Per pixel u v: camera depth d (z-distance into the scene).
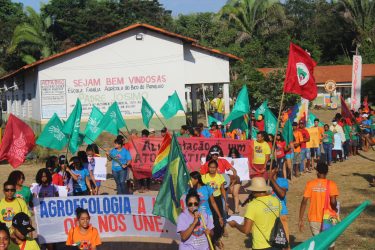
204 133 17.70
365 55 64.06
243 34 61.62
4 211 7.83
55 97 28.95
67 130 11.88
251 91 41.44
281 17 62.41
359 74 27.25
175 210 7.43
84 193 11.80
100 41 29.30
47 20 59.47
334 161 20.41
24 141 9.95
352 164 19.55
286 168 17.47
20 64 59.91
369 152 22.62
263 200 6.89
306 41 66.19
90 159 13.98
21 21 66.00
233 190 12.15
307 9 68.06
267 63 60.56
